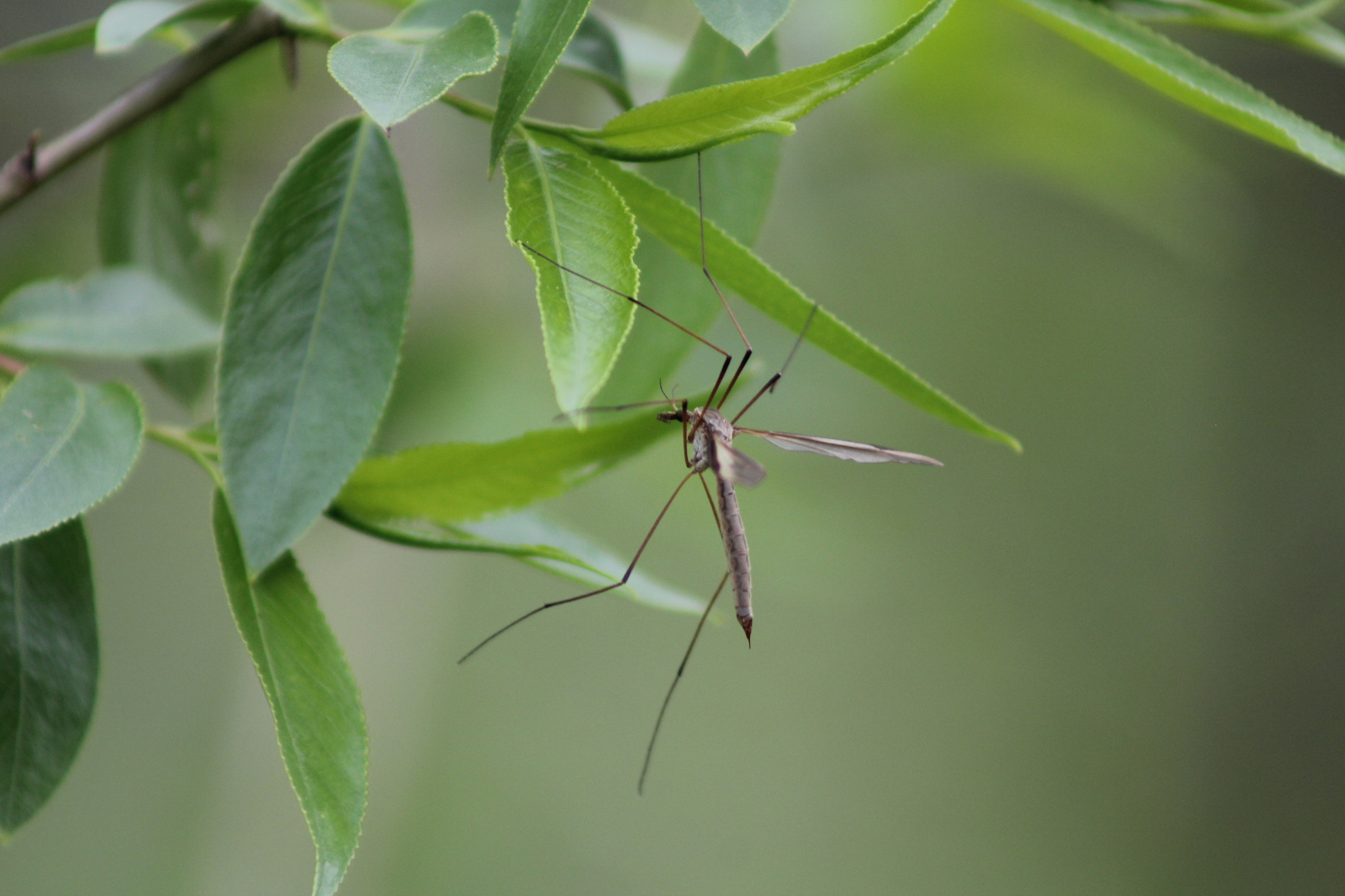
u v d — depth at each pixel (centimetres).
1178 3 55
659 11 75
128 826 114
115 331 57
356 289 53
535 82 51
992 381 147
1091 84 75
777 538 70
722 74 55
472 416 65
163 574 116
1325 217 138
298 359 52
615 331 51
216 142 60
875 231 88
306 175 53
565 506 97
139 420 53
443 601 77
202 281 60
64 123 67
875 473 115
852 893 149
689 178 55
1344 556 150
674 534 71
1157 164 77
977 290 131
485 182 70
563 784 146
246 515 52
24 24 66
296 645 52
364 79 51
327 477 52
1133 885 151
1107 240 112
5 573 53
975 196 98
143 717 117
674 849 148
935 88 74
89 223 65
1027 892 148
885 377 53
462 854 138
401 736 78
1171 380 151
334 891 52
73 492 52
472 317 68
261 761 74
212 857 73
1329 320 144
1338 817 147
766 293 53
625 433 54
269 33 55
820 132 80
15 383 53
